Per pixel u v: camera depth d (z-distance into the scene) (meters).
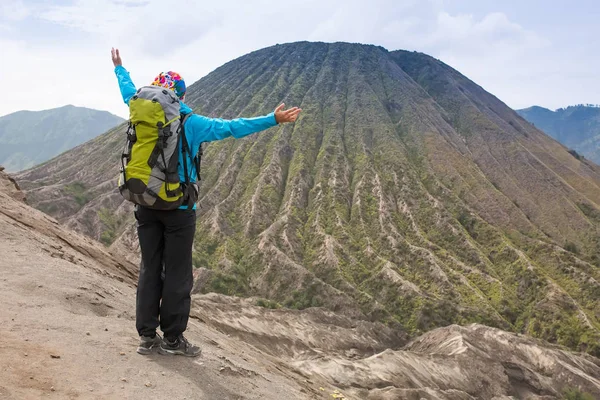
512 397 57.72
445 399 45.25
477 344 68.31
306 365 50.00
